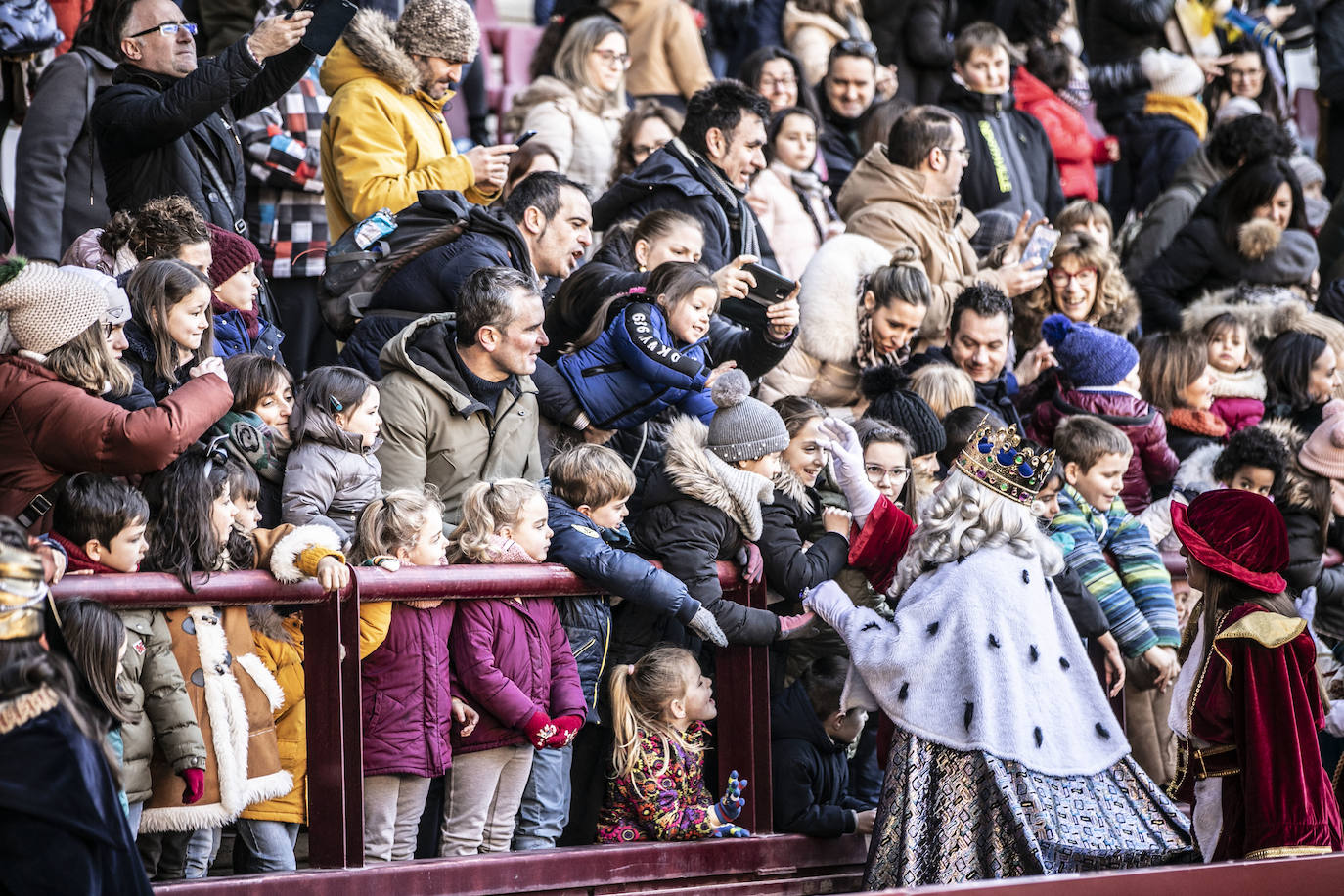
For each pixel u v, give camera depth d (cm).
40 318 1296
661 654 1587
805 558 1645
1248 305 2486
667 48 2848
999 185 2633
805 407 1719
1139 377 2275
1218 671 1538
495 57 3112
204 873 1399
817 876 1658
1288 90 3459
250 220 2095
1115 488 1909
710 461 1600
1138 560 1889
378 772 1420
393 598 1405
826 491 1764
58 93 1828
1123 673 1797
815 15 2947
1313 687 1540
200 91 1752
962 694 1509
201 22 2286
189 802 1295
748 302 1838
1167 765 1917
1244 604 1547
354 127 1922
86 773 1036
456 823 1491
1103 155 3041
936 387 1989
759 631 1597
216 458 1354
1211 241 2605
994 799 1475
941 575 1549
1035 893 1366
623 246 1902
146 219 1576
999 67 2666
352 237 1766
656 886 1557
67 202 1845
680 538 1585
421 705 1441
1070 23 3325
